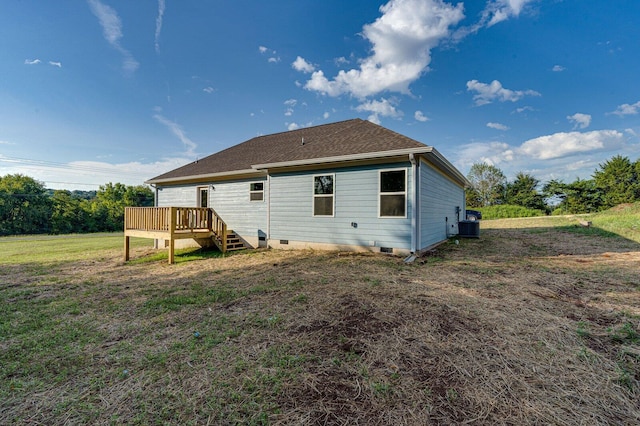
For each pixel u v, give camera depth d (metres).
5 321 3.81
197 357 2.71
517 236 12.20
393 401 2.00
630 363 2.41
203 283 5.72
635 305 3.75
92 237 22.14
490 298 4.12
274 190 10.14
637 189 27.06
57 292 5.31
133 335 3.30
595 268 5.94
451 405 1.95
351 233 8.61
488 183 40.00
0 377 2.45
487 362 2.46
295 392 2.13
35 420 1.92
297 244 9.65
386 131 9.33
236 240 10.94
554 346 2.71
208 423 1.84
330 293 4.55
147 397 2.13
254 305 4.18
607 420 1.80
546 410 1.89
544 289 4.54
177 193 13.22
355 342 2.88
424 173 8.21
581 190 30.72
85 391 2.23
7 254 11.16
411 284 4.95
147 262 8.82
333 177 8.90
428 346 2.75
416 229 7.60
